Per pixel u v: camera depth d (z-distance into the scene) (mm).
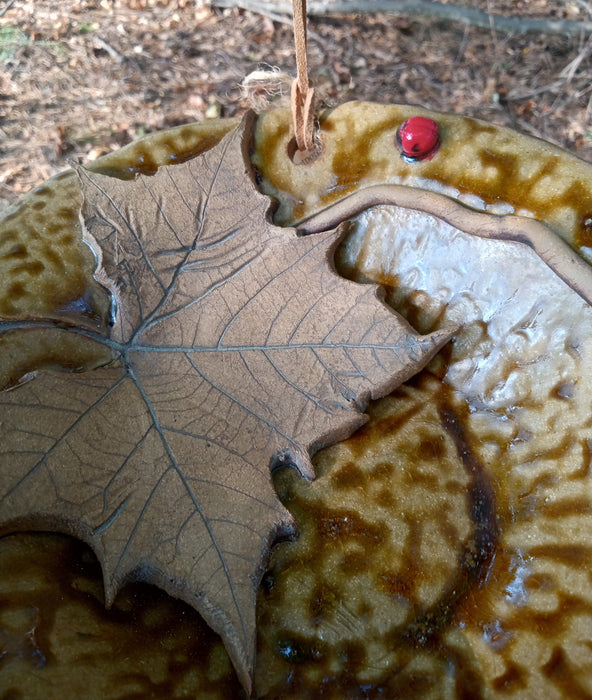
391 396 169
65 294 173
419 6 431
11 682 121
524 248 162
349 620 144
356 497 154
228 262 165
